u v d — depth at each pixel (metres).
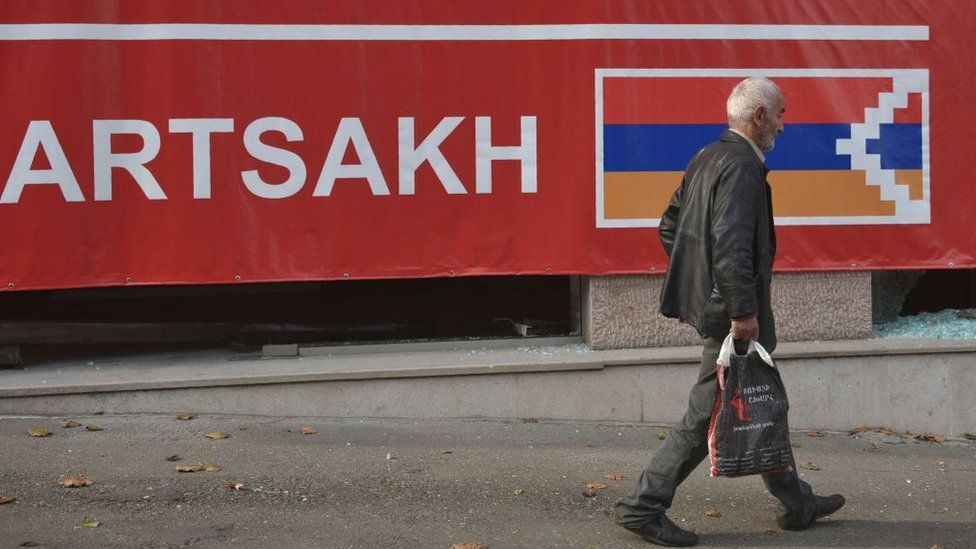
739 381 5.93
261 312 10.73
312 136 8.95
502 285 10.63
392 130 9.00
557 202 9.12
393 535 6.25
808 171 9.32
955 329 9.70
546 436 8.34
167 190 8.87
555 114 9.09
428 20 8.98
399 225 9.05
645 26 9.09
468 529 6.37
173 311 10.57
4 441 7.70
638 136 9.13
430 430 8.34
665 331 9.24
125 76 8.79
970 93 9.41
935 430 9.10
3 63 8.67
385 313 10.62
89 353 9.55
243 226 8.94
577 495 7.02
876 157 9.36
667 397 8.85
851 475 7.79
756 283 5.89
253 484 7.05
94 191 8.80
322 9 8.90
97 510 6.53
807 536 6.39
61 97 8.73
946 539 6.38
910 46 9.34
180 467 7.25
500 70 9.05
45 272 8.78
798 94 9.27
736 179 5.79
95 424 8.12
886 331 9.77
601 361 8.73
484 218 9.10
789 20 9.21
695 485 7.36
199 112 8.85
